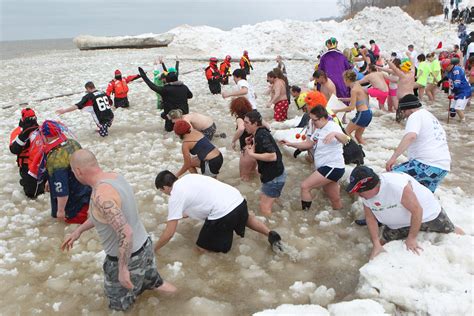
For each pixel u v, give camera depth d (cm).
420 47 3025
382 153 760
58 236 527
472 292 370
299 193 636
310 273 450
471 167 730
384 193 421
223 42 3133
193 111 1170
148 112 1170
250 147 543
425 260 411
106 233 337
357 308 357
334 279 439
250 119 529
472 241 439
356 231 520
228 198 455
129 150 844
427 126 505
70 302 407
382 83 1070
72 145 525
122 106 1201
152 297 407
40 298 414
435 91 1422
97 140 909
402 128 960
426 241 436
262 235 521
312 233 529
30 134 591
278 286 430
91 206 330
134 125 1030
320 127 540
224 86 1627
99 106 902
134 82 1670
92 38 3350
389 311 369
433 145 505
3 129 1020
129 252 316
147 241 367
